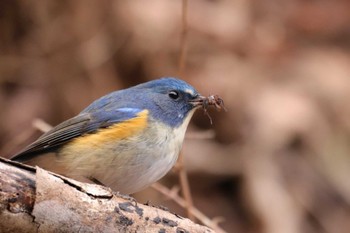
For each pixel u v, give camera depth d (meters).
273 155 13.16
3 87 13.84
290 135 13.45
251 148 13.26
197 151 13.07
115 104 8.16
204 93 13.71
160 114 8.20
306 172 13.16
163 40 14.11
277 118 13.54
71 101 13.61
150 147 7.76
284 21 15.85
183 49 9.88
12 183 5.86
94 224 6.15
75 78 13.76
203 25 14.69
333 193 13.09
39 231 5.98
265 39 15.14
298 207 12.64
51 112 13.64
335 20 16.14
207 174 12.99
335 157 13.48
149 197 12.38
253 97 13.85
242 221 12.57
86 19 13.98
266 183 12.76
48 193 5.96
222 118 13.55
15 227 5.90
